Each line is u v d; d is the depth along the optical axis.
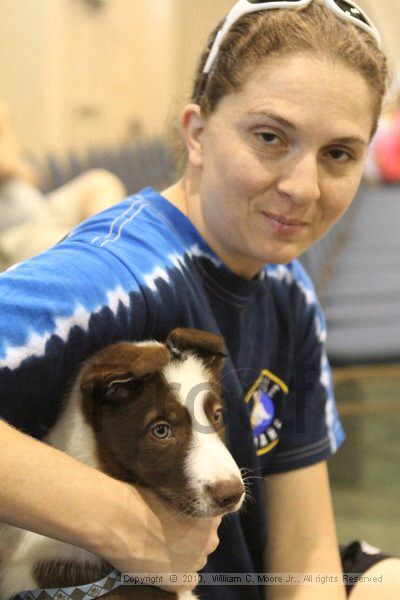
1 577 1.27
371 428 3.71
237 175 1.37
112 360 1.20
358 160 1.42
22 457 1.08
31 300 1.13
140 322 1.28
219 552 1.46
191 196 1.49
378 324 3.47
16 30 5.91
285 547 1.63
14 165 3.16
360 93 1.34
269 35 1.34
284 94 1.31
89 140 7.64
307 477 1.66
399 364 3.08
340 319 3.58
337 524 2.88
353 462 3.39
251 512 1.52
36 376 1.15
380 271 4.70
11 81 5.90
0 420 1.12
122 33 8.50
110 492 1.17
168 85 9.30
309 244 1.49
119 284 1.24
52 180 4.01
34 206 3.14
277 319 1.61
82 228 1.37
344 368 3.10
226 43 1.39
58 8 6.60
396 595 1.64
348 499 3.07
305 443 1.66
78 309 1.17
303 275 1.71
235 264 1.48
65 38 6.84
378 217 6.83
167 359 1.22
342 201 1.43
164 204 1.48
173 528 1.23
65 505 1.11
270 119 1.32
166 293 1.31
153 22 9.37
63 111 6.89
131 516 1.18
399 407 3.60
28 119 6.17
